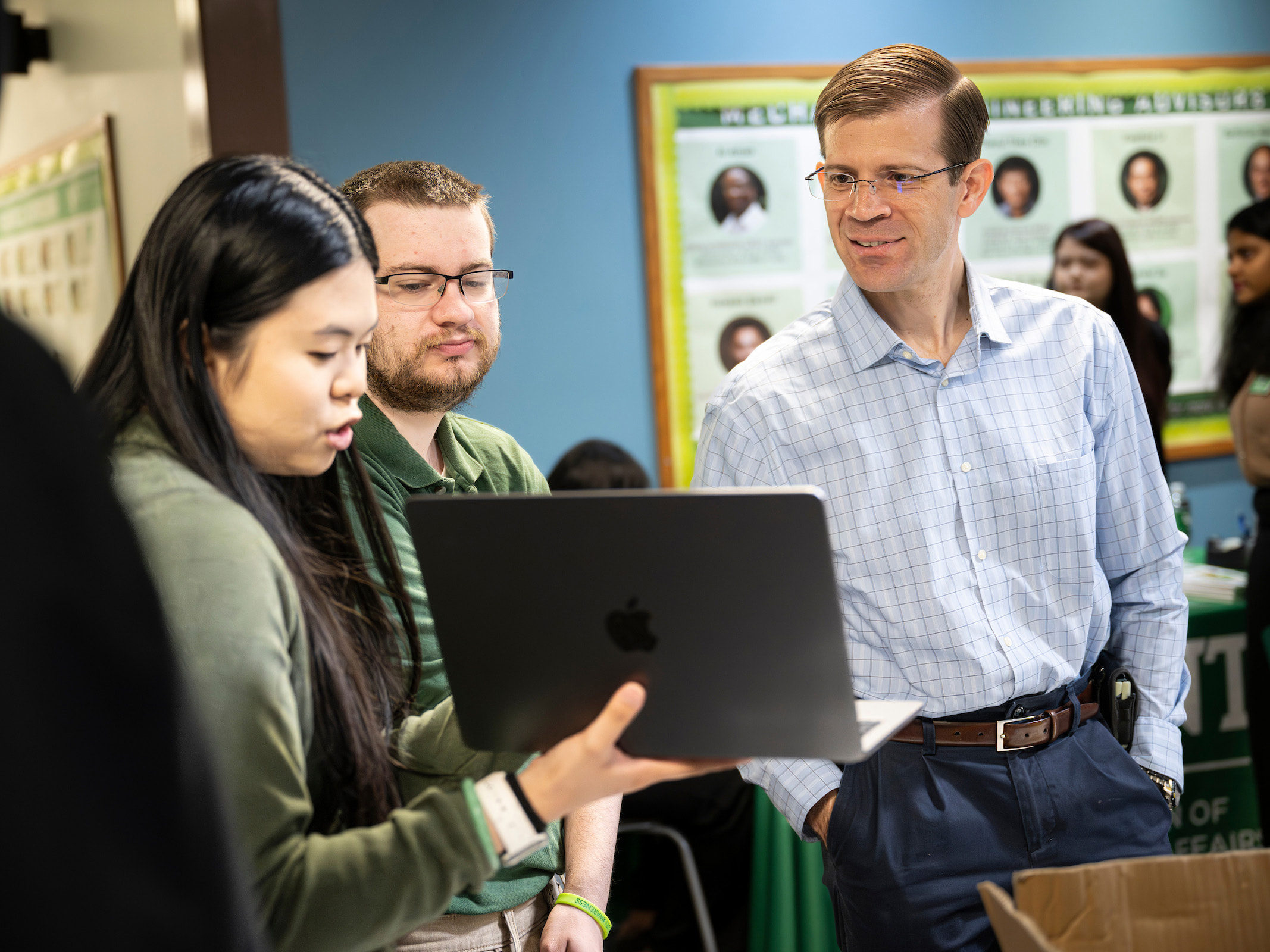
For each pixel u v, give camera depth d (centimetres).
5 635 41
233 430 90
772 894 223
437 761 112
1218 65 349
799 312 324
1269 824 258
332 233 90
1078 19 341
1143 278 351
